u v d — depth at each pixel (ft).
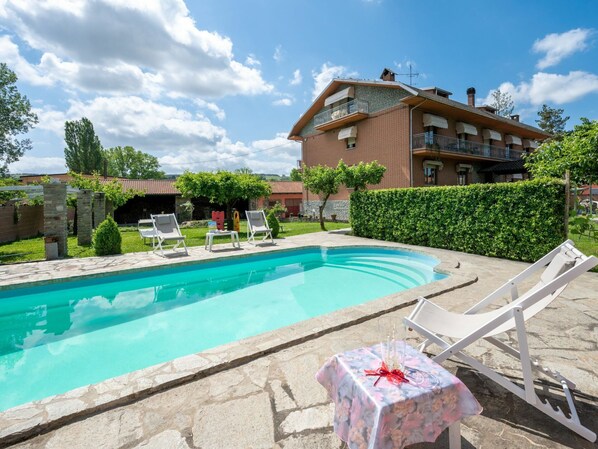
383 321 13.39
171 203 92.22
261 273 28.89
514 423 7.25
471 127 74.64
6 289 20.16
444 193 32.68
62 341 15.37
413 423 5.30
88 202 40.16
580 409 7.70
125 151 181.68
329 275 28.04
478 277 21.15
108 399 8.02
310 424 7.23
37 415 7.43
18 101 68.39
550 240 24.71
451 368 9.66
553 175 29.12
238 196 55.62
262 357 10.47
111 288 23.91
